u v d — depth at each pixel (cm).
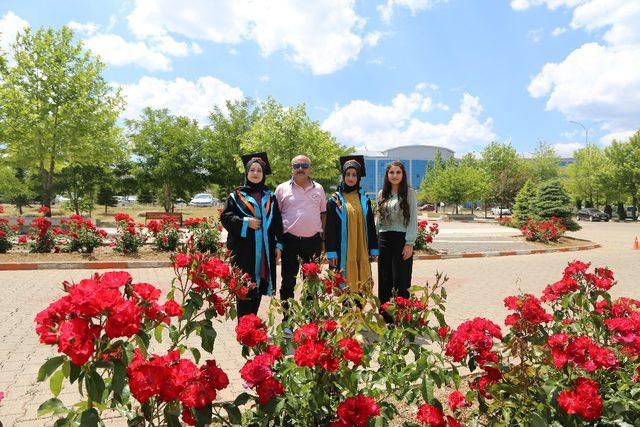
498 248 1466
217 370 184
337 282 307
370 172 10581
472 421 224
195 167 2588
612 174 4466
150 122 2522
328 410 208
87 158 1905
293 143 2545
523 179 4325
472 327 232
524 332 239
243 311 428
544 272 991
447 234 2084
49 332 155
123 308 152
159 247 1095
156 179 2517
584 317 288
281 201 479
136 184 2636
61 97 1688
